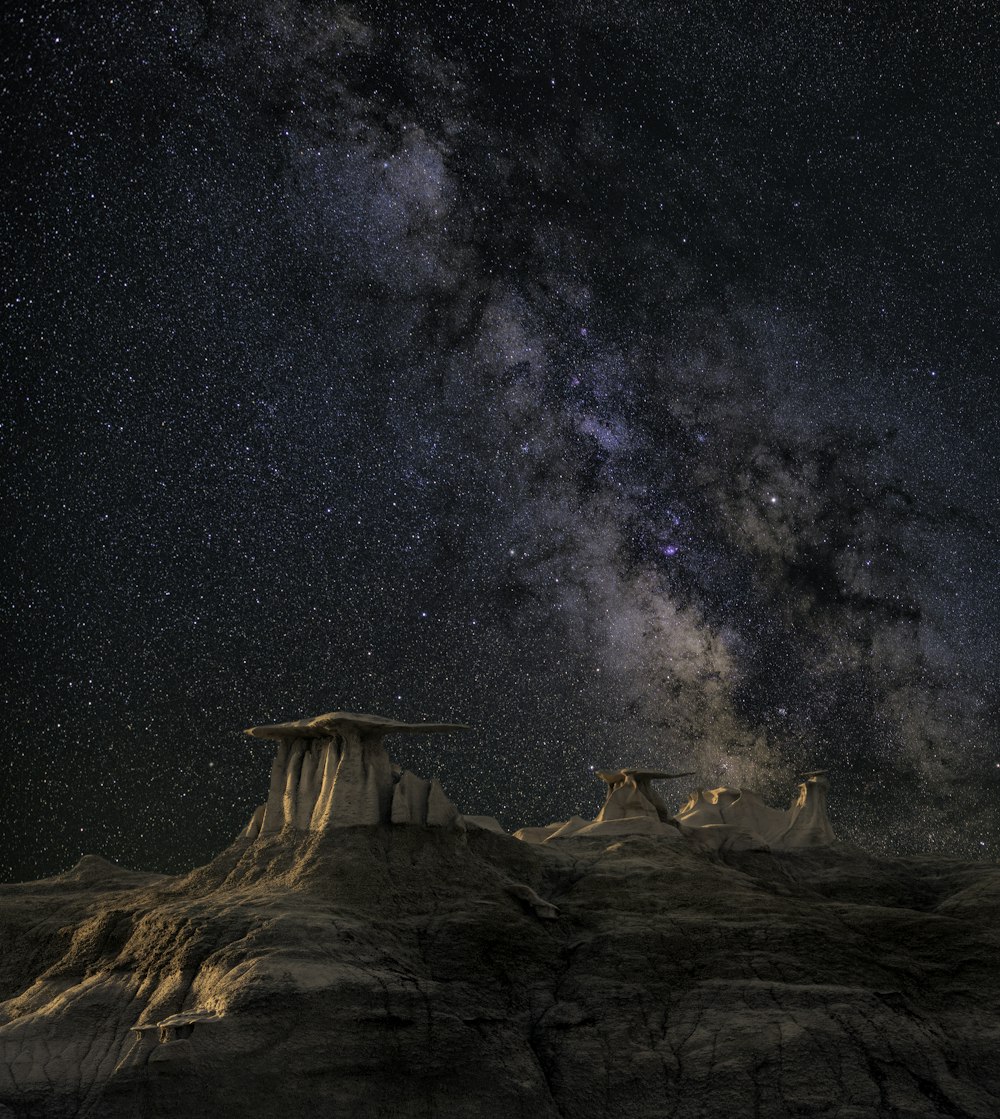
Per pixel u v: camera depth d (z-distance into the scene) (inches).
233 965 1128.8
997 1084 1168.2
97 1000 1174.3
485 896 1360.7
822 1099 1119.0
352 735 1456.7
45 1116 1036.5
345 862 1334.9
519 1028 1209.4
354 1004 1106.7
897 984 1295.5
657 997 1250.6
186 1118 1005.8
